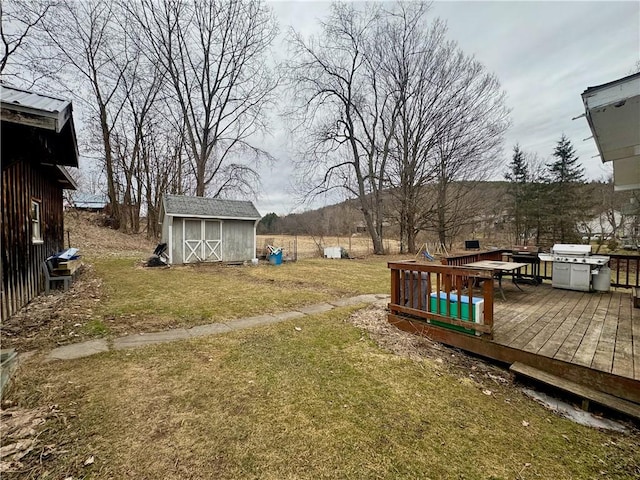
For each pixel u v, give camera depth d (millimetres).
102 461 1719
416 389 2643
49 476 1600
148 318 4590
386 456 1837
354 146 17406
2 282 4090
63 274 6152
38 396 2369
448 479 1674
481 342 3240
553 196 19078
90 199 24672
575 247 5875
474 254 6055
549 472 1731
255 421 2139
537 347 2988
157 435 1959
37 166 5785
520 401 2520
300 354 3346
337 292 6953
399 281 4293
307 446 1903
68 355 3191
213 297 6129
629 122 3482
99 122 17531
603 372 2439
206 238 11898
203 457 1782
